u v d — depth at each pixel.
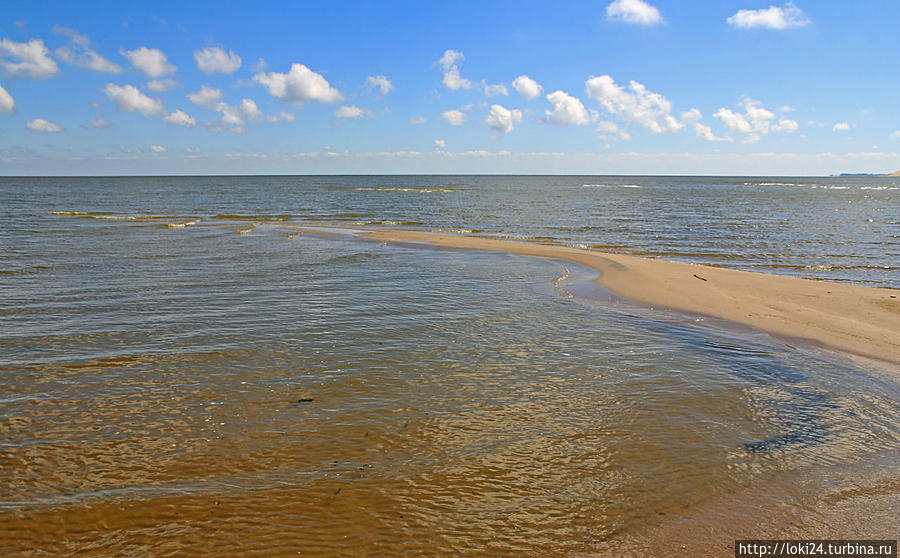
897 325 11.17
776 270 19.14
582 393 7.14
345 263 18.34
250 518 4.44
